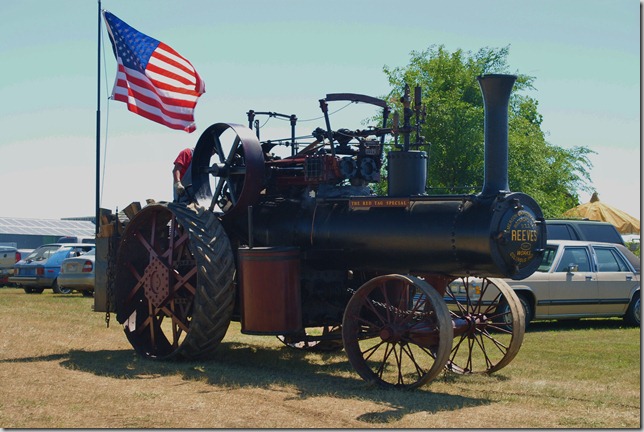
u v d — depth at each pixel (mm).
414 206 7992
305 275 9031
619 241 16438
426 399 6965
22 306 16266
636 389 7613
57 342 10805
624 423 6051
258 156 9055
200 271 8516
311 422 6047
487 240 7320
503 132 7637
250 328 8422
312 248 8750
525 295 13086
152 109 13195
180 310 9367
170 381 7875
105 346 10547
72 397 6941
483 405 6738
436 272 7914
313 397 7027
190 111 13539
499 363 8383
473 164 24938
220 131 9695
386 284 8695
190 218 8922
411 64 29547
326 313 9141
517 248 7445
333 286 9188
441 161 25016
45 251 23062
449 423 6031
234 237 9570
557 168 30641
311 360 9602
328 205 8750
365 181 8883
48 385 7551
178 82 13461
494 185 7613
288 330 8336
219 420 6094
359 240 8273
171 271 9273
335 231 8484
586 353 10172
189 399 6898
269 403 6754
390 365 9164
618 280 13727
